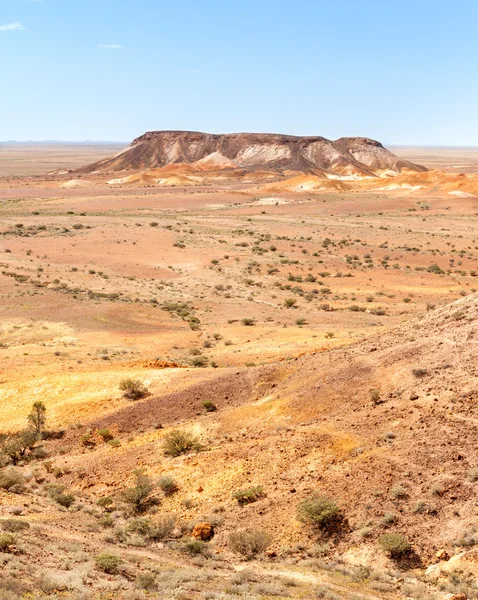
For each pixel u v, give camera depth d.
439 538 19.94
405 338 34.25
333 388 31.36
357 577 18.59
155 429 34.00
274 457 26.09
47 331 67.19
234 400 35.22
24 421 37.25
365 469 23.56
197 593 15.57
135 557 18.80
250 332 66.44
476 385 26.88
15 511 23.38
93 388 40.34
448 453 23.36
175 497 25.20
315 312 81.69
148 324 71.94
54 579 14.59
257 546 20.72
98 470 29.56
